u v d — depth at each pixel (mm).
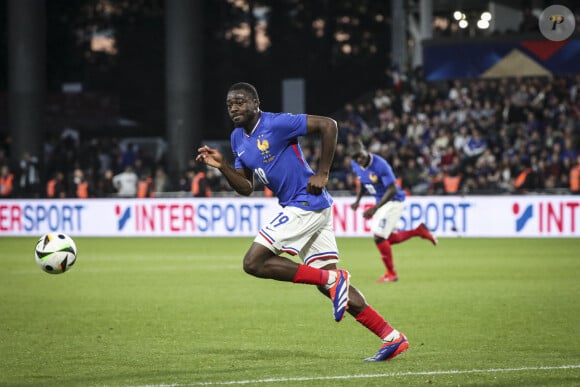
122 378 11891
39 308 19734
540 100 52125
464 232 42281
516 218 41594
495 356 13383
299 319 17734
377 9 100812
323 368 12484
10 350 14242
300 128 12758
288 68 101812
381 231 25016
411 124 52062
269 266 12625
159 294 22359
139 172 53156
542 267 28500
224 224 45344
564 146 47594
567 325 16609
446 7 63875
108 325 17078
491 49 59438
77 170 51250
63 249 15375
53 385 11492
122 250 37531
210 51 100812
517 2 63219
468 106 52750
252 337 15492
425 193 43750
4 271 28891
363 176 25172
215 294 22266
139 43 99000
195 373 12188
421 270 28094
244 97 12789
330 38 102062
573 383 11320
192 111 63938
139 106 98688
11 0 64812
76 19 97000
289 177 12938
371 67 100688
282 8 102938
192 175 50031
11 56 64938
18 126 65062
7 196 52000
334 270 12766
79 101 71750
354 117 56469
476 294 21719
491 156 46094
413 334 15641
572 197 40750
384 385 11250
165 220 46312
